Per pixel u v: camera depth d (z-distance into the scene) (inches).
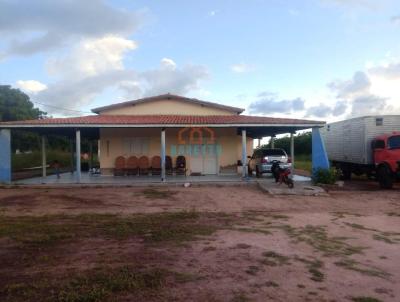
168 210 511.5
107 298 207.3
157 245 321.1
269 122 785.6
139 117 899.4
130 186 741.3
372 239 354.3
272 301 209.0
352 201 586.9
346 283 239.6
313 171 786.8
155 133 935.7
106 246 316.8
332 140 954.1
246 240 342.0
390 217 464.4
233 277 244.8
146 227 393.7
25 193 661.9
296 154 1780.3
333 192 677.9
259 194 652.1
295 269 263.3
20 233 361.4
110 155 935.7
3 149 780.0
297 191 651.5
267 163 833.5
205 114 1010.7
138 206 542.0
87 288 219.3
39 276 241.0
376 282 242.8
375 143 757.9
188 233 366.9
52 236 348.8
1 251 300.0
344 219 450.3
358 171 873.5
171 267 262.7
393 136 731.4
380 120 775.1
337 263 278.8
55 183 757.9
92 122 771.4
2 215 469.1
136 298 208.5
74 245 319.6
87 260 276.8
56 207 531.5
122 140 935.0
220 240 340.8
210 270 257.9
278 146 1808.6
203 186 746.8
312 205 554.6
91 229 382.0
